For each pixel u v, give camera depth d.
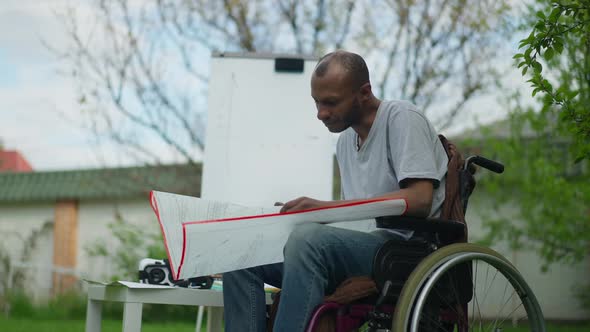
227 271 2.30
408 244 2.39
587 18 2.91
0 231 15.78
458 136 11.23
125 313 2.64
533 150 9.20
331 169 4.58
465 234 2.45
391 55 9.26
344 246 2.36
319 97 2.55
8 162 20.38
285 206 2.38
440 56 9.11
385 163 2.56
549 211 8.99
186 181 10.38
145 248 11.59
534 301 2.49
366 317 2.39
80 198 15.14
